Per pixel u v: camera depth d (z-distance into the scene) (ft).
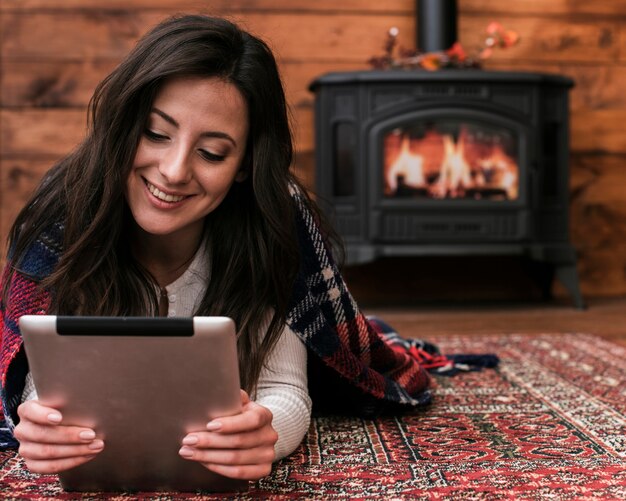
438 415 4.39
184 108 3.00
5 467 3.40
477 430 4.07
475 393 4.94
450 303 10.03
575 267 9.41
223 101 3.04
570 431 4.04
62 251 3.41
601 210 10.59
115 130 3.07
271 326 3.56
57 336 2.62
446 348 6.66
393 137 9.08
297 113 10.06
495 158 9.18
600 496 3.05
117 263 3.45
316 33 10.07
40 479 3.25
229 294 3.56
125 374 2.68
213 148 3.08
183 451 2.81
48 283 3.29
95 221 3.20
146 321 2.58
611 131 10.54
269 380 3.56
